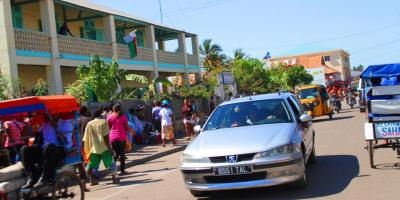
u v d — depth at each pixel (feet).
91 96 71.51
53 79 71.10
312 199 26.84
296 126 31.45
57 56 71.46
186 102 81.76
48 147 28.02
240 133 29.81
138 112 75.51
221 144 28.32
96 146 40.11
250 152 27.12
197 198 30.17
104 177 45.93
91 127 40.42
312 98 96.43
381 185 29.12
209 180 27.71
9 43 62.90
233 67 155.63
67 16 87.97
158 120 77.30
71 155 32.01
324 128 75.36
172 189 34.71
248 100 34.81
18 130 37.42
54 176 28.25
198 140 30.32
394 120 33.50
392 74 35.19
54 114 32.04
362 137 56.39
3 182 26.25
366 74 35.86
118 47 89.04
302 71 223.71
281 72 210.38
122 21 94.12
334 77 285.02
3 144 40.63
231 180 27.30
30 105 29.96
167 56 107.45
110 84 72.33
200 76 122.42
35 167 27.76
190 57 118.21
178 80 103.35
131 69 93.30
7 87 56.39
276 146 27.43
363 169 35.12
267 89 156.04
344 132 64.85
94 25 97.04
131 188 37.45
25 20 78.79
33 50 67.67
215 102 113.09
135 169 49.85
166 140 78.02
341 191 28.30
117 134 45.50
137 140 73.20
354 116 99.45
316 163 39.65
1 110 30.07
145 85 104.99
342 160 40.16
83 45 79.10
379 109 33.65
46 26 71.15
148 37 101.40
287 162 27.32
